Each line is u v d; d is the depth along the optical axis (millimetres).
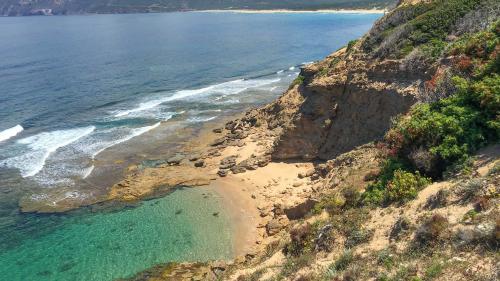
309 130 38156
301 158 38906
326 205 22828
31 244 30031
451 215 14461
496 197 13789
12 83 74938
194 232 30562
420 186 17922
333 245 18219
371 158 26141
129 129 52094
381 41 37781
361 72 35312
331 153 36969
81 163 42531
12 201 35688
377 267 14359
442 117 19109
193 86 73688
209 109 59844
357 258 15758
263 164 39188
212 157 42562
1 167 41750
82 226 31922
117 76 80750
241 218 31797
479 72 20922
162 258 28000
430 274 12336
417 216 15883
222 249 28438
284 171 37688
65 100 64875
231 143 45312
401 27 35781
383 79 33062
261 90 69812
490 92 18141
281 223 29234
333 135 36938
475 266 11695
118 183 38125
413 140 19766
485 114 18156
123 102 63938
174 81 77250
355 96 34812
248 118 50406
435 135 18766
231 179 37656
